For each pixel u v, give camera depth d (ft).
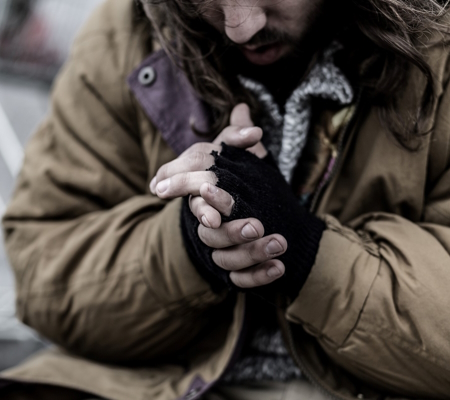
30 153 3.16
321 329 2.56
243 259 2.35
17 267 3.02
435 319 2.42
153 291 2.78
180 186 2.36
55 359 3.01
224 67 2.78
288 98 2.78
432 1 2.56
